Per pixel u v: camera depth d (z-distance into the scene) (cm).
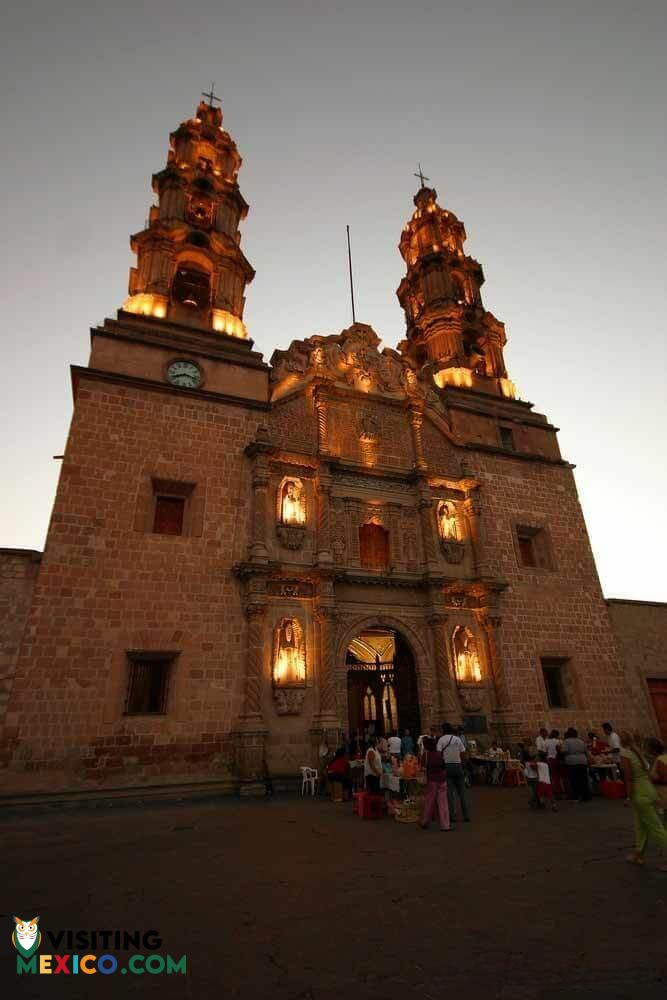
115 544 1766
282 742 1758
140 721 1603
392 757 1455
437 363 3130
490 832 1060
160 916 622
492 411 2847
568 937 543
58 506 1742
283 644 1878
